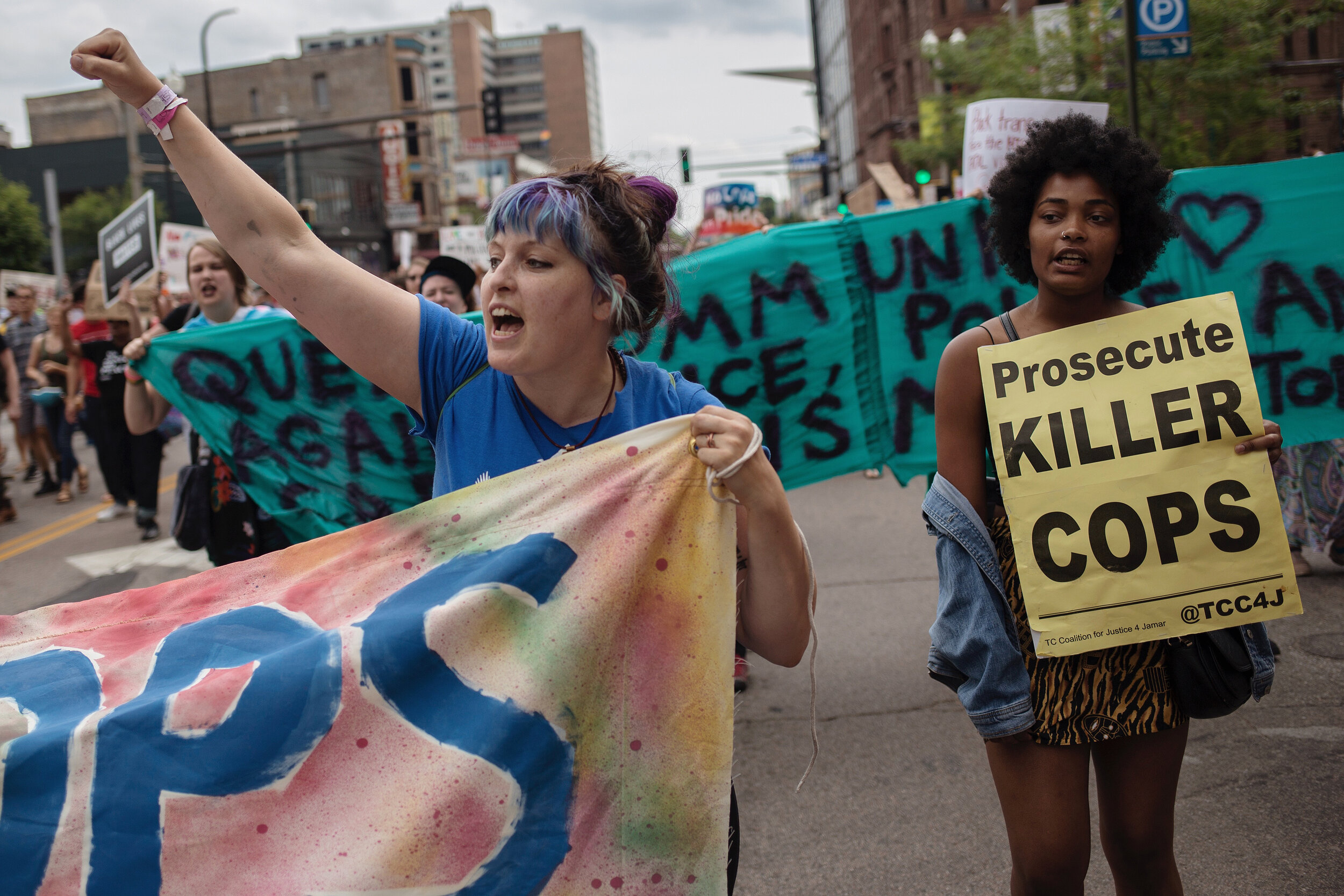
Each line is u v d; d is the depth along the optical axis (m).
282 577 1.54
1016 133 5.08
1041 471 1.86
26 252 43.78
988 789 3.11
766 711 3.84
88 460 13.48
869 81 63.03
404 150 62.47
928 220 3.84
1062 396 1.88
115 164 60.03
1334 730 3.29
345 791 1.43
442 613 1.44
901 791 3.14
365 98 69.19
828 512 7.37
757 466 1.41
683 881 1.44
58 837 1.43
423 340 1.58
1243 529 1.83
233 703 1.45
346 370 3.62
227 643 1.52
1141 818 1.88
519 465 1.54
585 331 1.44
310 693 1.44
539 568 1.45
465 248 13.95
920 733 3.53
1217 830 2.77
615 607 1.45
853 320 3.86
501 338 1.42
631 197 1.45
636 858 1.44
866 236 3.85
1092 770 3.22
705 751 1.45
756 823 3.02
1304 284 3.52
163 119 1.53
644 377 1.61
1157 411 1.86
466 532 1.49
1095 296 1.96
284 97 69.12
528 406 1.56
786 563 1.44
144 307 12.23
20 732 1.49
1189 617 1.81
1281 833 2.73
